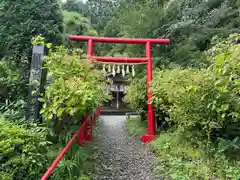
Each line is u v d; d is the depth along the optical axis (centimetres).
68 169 282
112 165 379
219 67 253
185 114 375
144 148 480
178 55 902
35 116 383
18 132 270
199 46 916
